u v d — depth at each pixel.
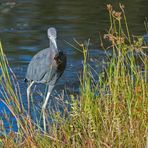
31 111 14.37
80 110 11.08
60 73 12.27
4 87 10.66
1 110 15.13
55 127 10.47
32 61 12.30
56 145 9.96
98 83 12.41
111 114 10.49
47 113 12.02
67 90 17.48
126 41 22.58
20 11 30.58
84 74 11.62
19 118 10.49
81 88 11.59
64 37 25.12
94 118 10.78
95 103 11.04
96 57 21.17
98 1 33.28
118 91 11.14
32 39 25.00
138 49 11.84
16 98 10.45
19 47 23.66
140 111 10.45
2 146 10.16
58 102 13.26
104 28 26.72
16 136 10.68
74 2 33.03
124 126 10.20
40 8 31.45
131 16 29.11
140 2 32.81
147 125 9.93
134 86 11.55
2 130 11.02
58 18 29.09
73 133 10.44
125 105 10.88
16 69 20.27
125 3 32.62
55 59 11.85
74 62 21.22
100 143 9.65
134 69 11.52
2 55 10.55
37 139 10.10
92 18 28.94
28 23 28.06
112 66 12.02
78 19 28.78
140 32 25.42
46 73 12.09
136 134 9.81
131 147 9.70
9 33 25.98
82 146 9.90
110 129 9.97
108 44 23.62
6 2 32.88
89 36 25.25
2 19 28.78
